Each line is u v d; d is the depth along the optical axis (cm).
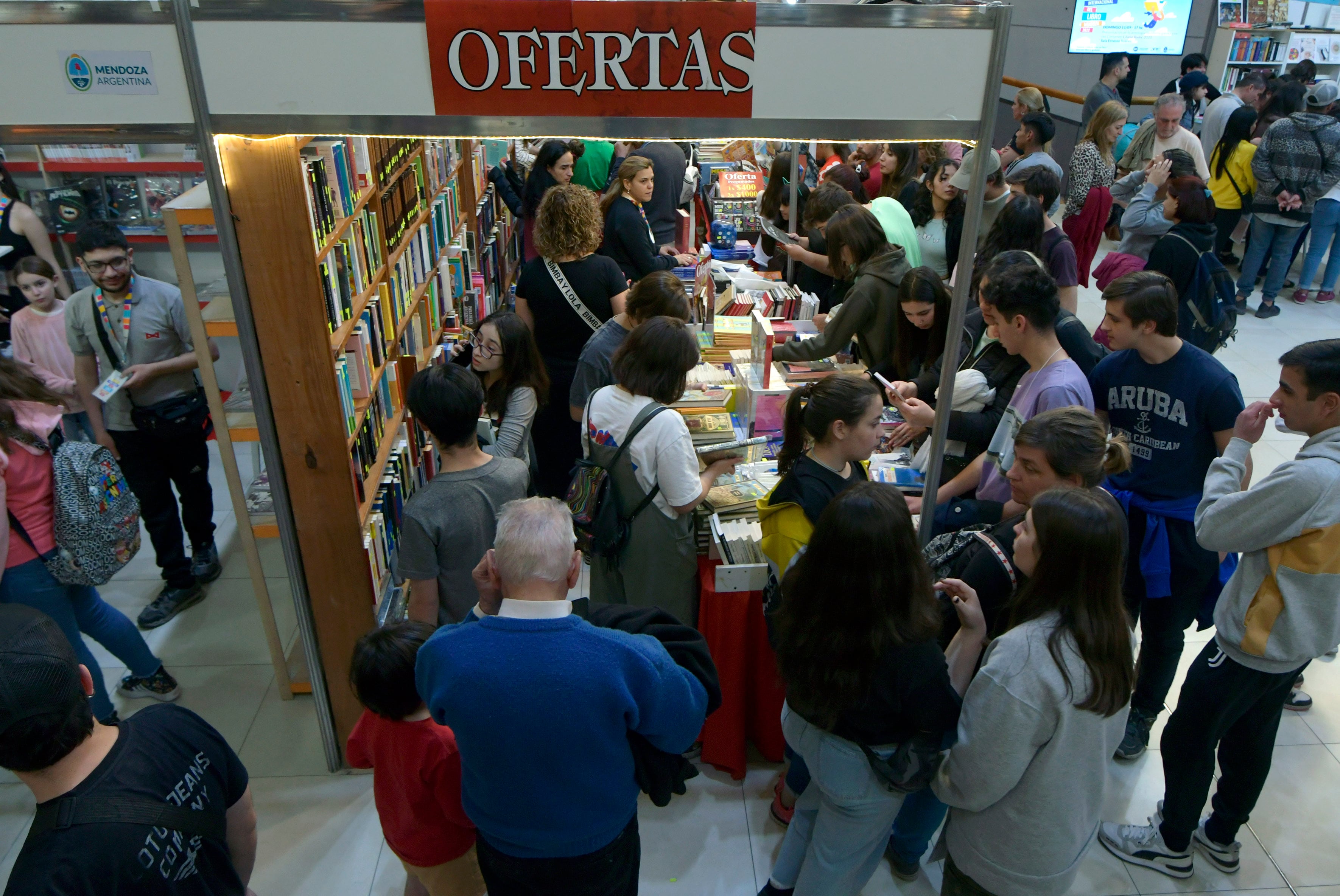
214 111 191
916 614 167
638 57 184
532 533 153
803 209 498
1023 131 541
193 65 186
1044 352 249
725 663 259
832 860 195
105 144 194
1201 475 250
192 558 371
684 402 294
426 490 231
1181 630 263
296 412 228
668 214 539
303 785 274
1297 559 197
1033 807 168
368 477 278
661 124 190
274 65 186
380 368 305
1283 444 481
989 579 195
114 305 307
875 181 583
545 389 309
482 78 186
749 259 533
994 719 161
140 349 311
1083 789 168
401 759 182
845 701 170
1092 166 567
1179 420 246
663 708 157
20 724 117
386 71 186
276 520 260
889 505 164
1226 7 941
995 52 187
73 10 181
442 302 428
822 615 169
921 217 467
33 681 119
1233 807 238
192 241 516
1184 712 226
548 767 152
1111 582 158
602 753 154
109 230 296
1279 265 630
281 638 337
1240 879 245
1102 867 248
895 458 297
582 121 190
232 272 211
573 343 358
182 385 325
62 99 189
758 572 248
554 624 150
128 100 190
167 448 332
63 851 121
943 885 197
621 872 174
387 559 292
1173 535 253
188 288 243
